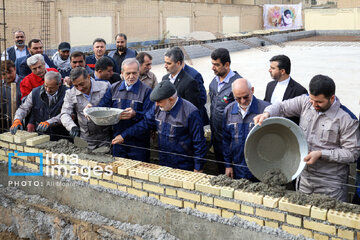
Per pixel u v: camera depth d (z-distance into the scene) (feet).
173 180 12.41
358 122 12.42
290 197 11.07
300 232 10.86
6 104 18.74
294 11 128.06
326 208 10.61
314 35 122.01
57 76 16.87
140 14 87.81
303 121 13.00
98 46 24.95
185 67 18.30
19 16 58.39
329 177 12.57
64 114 16.38
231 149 14.46
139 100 15.96
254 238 11.43
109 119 14.43
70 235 14.57
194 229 12.34
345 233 10.26
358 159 13.44
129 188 13.35
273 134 11.99
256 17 133.08
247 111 13.84
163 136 14.83
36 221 15.35
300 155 11.84
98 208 14.23
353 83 45.55
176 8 99.25
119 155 15.96
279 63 16.30
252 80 49.16
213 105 17.42
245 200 11.47
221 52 16.49
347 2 123.24
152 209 12.99
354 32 116.47
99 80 18.52
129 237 13.16
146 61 20.12
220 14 117.19
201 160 14.52
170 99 14.10
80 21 72.90
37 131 17.61
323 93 11.77
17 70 26.32
